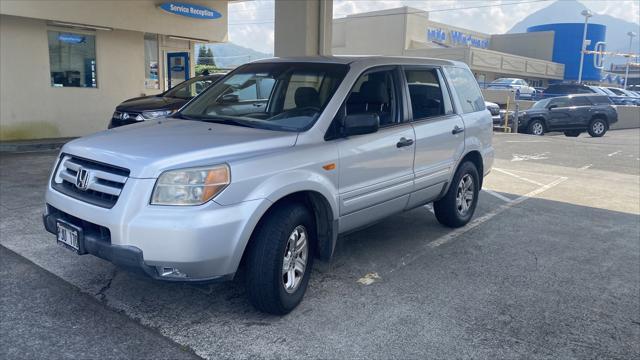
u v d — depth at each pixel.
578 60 54.75
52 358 3.41
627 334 3.99
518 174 11.02
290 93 4.73
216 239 3.51
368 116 4.36
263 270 3.83
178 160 3.56
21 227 6.05
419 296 4.53
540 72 50.03
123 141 3.96
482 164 6.68
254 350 3.59
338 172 4.37
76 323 3.87
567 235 6.52
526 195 8.82
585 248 6.02
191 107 5.16
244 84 5.11
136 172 3.51
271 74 5.02
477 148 6.44
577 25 54.16
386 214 5.16
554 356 3.65
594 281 5.02
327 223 4.41
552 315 4.26
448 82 6.11
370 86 4.92
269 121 4.49
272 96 4.80
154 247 3.42
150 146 3.78
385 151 4.88
